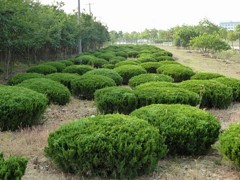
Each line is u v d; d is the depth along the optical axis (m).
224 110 8.44
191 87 8.42
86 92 9.71
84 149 3.87
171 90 7.39
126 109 7.12
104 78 10.09
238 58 28.22
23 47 14.36
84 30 28.00
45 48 21.94
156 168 4.41
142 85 8.47
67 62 16.92
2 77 14.49
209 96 8.38
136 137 4.00
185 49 46.00
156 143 4.16
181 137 4.76
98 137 3.95
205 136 4.83
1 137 5.56
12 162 3.13
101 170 3.97
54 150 4.12
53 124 6.53
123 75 12.98
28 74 10.46
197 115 5.03
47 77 10.55
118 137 3.97
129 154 3.88
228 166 4.53
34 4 18.16
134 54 28.92
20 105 5.95
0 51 14.31
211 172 4.37
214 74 10.84
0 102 5.89
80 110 8.22
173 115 5.00
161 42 77.44
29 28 13.52
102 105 7.25
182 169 4.45
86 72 12.34
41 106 6.37
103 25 39.84
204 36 33.12
